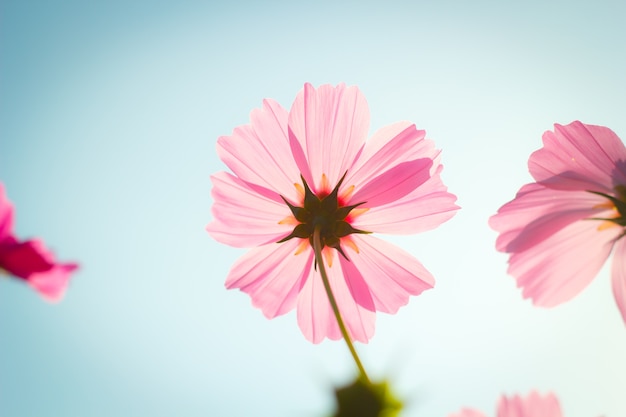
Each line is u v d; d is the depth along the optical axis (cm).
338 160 39
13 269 33
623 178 37
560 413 30
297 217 39
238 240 39
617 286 37
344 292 39
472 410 31
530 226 37
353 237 39
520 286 37
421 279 39
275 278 39
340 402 28
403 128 39
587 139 37
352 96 38
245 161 39
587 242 37
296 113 38
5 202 33
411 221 39
